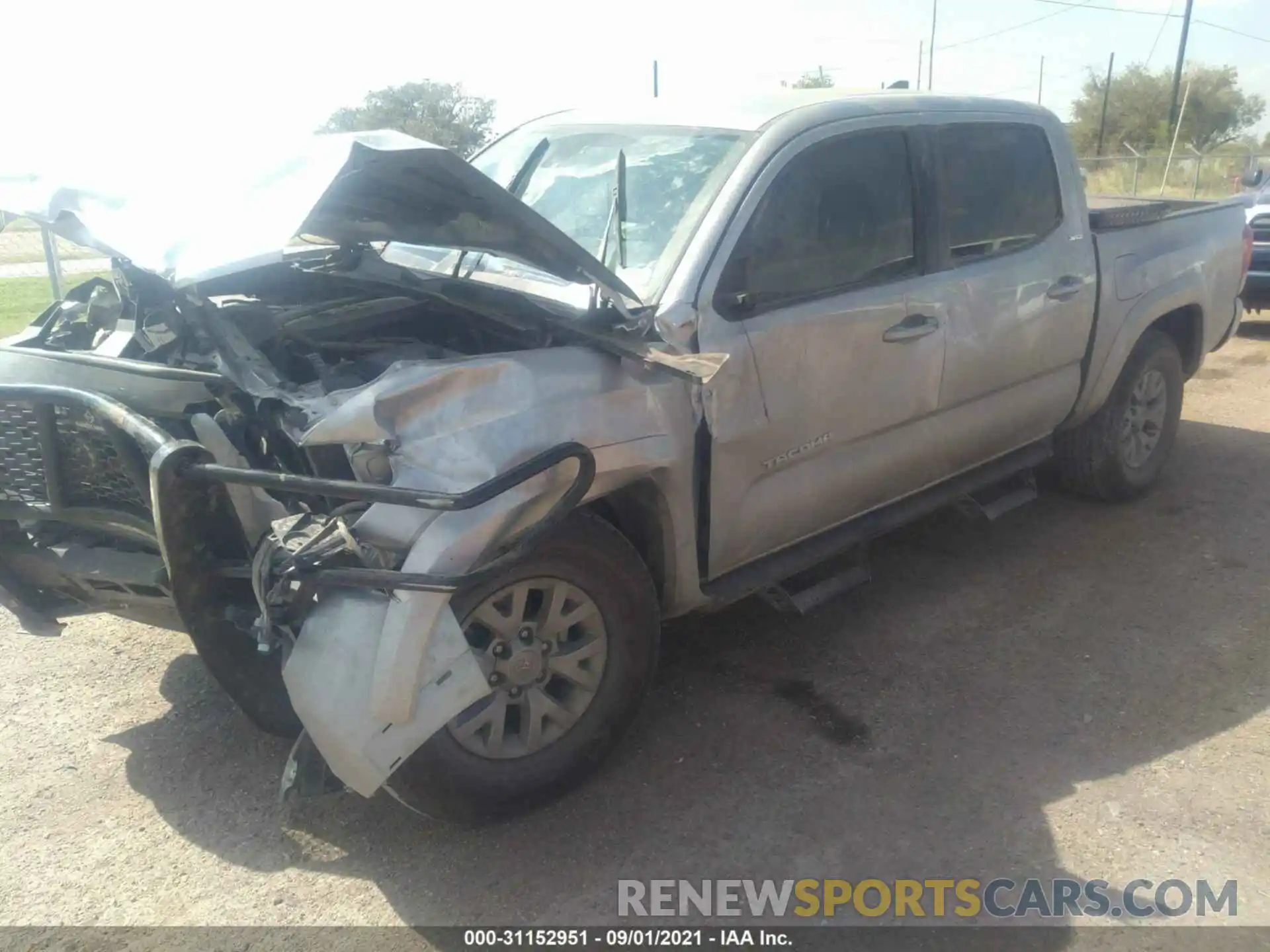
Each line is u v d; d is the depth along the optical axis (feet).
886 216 12.54
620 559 10.21
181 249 9.04
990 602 14.49
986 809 10.25
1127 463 17.67
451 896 9.23
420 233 10.52
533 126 14.65
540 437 9.24
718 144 11.91
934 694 12.27
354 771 8.52
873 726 11.63
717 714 11.88
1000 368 14.10
